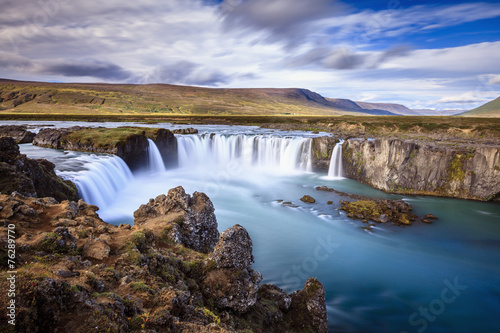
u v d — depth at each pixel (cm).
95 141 5819
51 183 2995
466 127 10838
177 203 2234
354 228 3925
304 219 4156
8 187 2191
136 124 13750
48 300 760
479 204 4962
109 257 1352
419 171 5372
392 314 2252
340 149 6594
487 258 3244
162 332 876
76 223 1648
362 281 2703
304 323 1641
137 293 1056
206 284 1423
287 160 7438
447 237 3747
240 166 7656
